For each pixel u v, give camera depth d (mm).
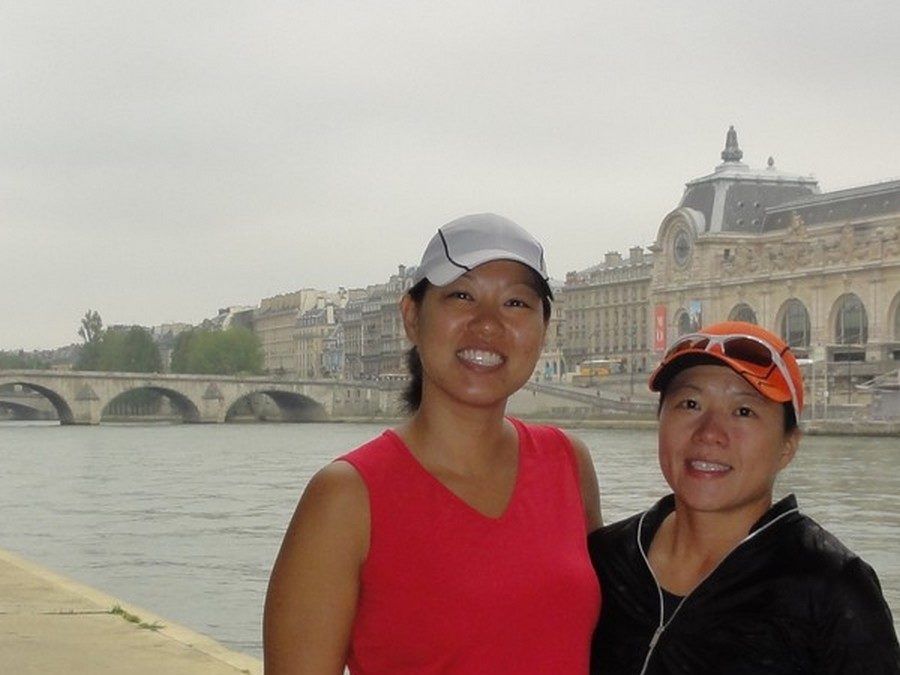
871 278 50281
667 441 1773
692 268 60969
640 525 1802
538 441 1780
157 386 59219
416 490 1646
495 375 1692
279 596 1630
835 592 1631
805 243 54812
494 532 1646
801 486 19000
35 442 40750
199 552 11117
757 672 1650
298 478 22328
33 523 14203
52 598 5277
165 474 23812
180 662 3992
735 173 61875
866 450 29797
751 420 1745
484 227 1729
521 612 1621
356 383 64000
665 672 1696
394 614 1619
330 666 1625
